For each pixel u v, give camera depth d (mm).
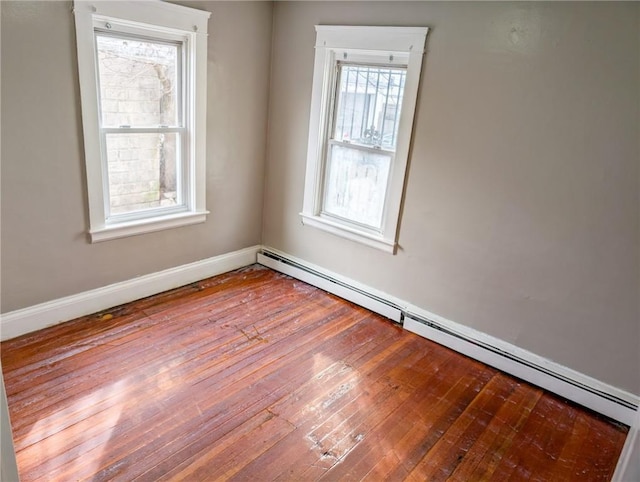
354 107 3408
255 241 4234
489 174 2793
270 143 3967
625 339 2482
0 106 2422
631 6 2195
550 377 2738
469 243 2965
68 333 2871
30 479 1846
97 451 2006
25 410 2203
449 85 2840
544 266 2691
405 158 3121
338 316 3420
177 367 2635
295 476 1977
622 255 2422
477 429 2367
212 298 3523
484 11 2623
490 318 2967
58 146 2697
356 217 3582
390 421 2365
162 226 3375
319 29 3355
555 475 2113
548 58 2461
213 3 3221
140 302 3348
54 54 2549
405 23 2955
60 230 2838
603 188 2418
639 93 2240
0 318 2693
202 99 3350
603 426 2486
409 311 3336
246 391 2488
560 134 2496
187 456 2025
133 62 2977
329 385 2605
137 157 3170
